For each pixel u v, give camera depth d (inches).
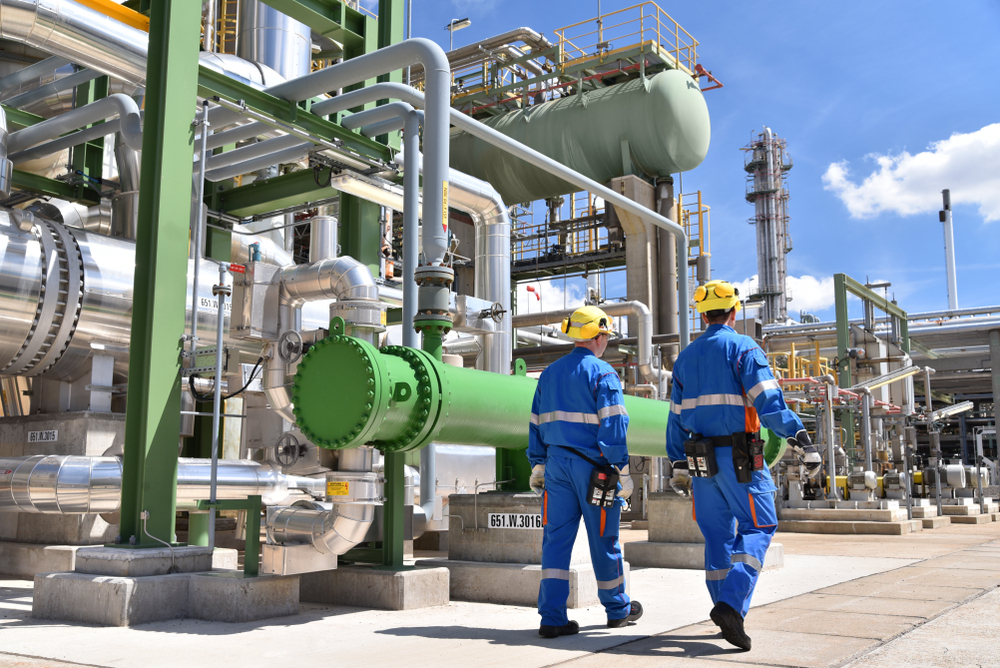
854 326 1100.5
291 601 236.2
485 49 1077.8
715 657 166.2
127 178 406.0
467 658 169.6
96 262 361.4
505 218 475.8
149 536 249.0
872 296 1119.0
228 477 335.9
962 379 1718.8
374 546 269.0
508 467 293.6
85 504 303.7
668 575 352.5
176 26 275.4
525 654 173.8
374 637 198.1
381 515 263.3
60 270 349.7
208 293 394.3
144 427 253.0
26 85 533.6
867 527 687.1
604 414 198.5
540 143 1052.5
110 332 363.9
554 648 181.2
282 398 287.4
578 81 1061.8
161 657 173.8
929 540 586.9
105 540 345.1
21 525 353.7
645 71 1069.1
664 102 983.0
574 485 202.1
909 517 755.4
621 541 563.5
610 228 1075.3
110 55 335.0
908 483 768.3
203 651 180.9
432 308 256.7
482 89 1130.0
